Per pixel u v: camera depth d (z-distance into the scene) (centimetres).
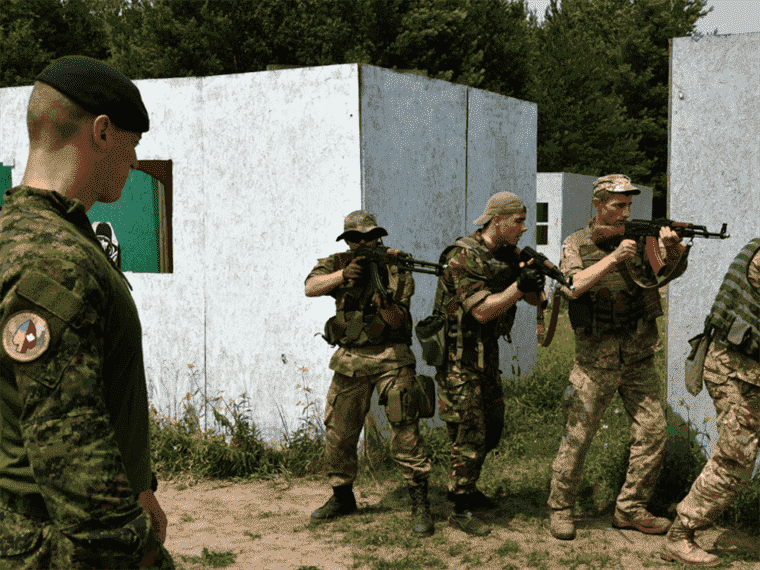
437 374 397
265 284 542
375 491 463
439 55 1938
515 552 360
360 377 395
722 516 388
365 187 506
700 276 417
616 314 364
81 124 117
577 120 2650
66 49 2180
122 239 594
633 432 380
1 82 2033
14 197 112
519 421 596
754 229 403
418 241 574
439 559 352
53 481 96
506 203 371
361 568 345
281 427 539
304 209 525
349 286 394
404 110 552
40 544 105
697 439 419
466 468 393
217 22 1891
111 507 100
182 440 537
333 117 509
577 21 2895
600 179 372
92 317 103
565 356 800
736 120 404
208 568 345
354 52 1861
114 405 119
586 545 368
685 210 421
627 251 344
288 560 356
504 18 2059
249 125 543
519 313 723
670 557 344
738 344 316
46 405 97
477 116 658
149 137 581
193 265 570
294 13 1930
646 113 3141
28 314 99
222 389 562
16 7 2105
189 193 570
